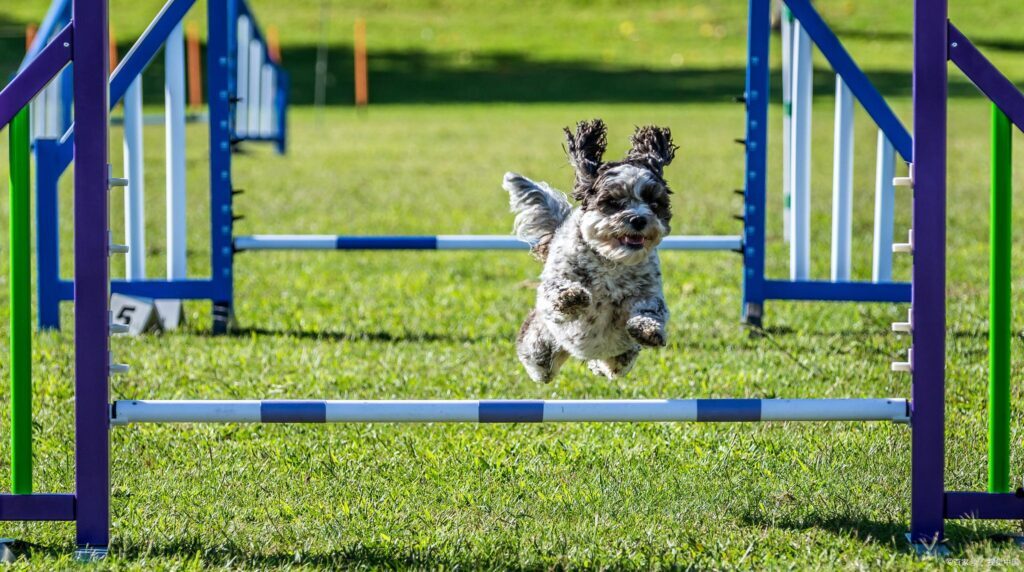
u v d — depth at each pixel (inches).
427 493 313.4
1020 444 343.9
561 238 320.5
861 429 361.4
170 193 509.4
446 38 2219.5
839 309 548.1
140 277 511.2
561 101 1721.2
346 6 2410.2
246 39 984.9
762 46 492.7
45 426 370.6
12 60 1879.9
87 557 268.5
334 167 1086.4
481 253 699.4
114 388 412.2
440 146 1242.0
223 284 510.0
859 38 2159.2
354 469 332.8
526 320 353.1
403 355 462.3
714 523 291.9
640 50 2151.8
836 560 266.7
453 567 263.6
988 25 2257.6
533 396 404.5
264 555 271.4
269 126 1074.1
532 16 2369.6
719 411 283.1
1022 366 428.8
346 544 277.4
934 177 271.9
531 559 267.9
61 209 820.6
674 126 1386.6
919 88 270.8
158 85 1748.3
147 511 299.6
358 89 1680.6
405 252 701.3
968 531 285.1
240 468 332.2
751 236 502.0
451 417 284.8
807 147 503.2
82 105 268.2
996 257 275.6
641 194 309.3
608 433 366.0
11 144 273.9
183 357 460.1
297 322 527.8
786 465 331.6
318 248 528.7
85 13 268.2
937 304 274.7
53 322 513.0
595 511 299.6
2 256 692.1
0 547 272.4
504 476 327.0
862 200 863.1
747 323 506.0
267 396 405.1
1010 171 273.9
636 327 297.6
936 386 275.9
